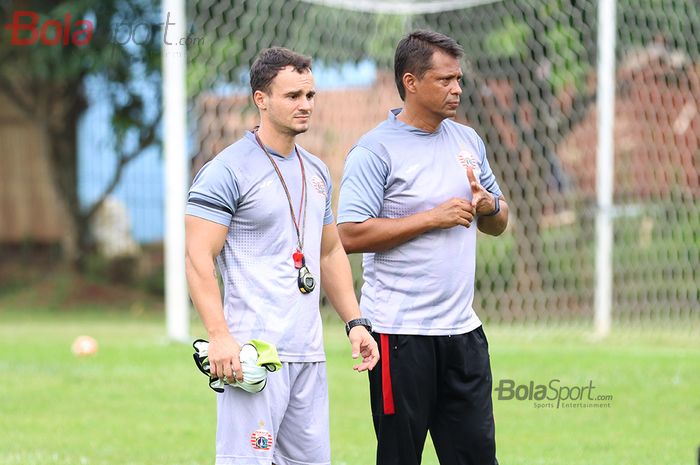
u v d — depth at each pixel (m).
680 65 45.25
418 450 16.42
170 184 36.84
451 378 16.39
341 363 32.59
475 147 17.06
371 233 16.08
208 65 44.91
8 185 63.28
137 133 56.69
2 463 20.91
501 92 47.88
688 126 45.41
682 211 45.84
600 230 39.56
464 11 46.78
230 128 47.06
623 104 47.28
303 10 46.91
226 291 15.16
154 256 60.28
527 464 20.89
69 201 59.22
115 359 33.62
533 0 45.56
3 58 56.25
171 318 37.44
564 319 46.97
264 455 14.70
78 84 58.22
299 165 15.41
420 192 16.33
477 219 17.23
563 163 48.44
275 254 15.03
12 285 58.84
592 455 21.78
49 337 40.94
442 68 16.08
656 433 23.80
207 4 45.34
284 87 14.95
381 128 16.69
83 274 58.88
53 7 54.75
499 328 43.88
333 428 24.73
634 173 47.22
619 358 33.19
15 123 63.12
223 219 14.86
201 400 27.70
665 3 44.50
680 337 39.94
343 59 46.97
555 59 45.69
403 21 45.47
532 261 48.06
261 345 14.39
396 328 16.22
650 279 45.88
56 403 27.28
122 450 22.45
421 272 16.20
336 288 15.91
